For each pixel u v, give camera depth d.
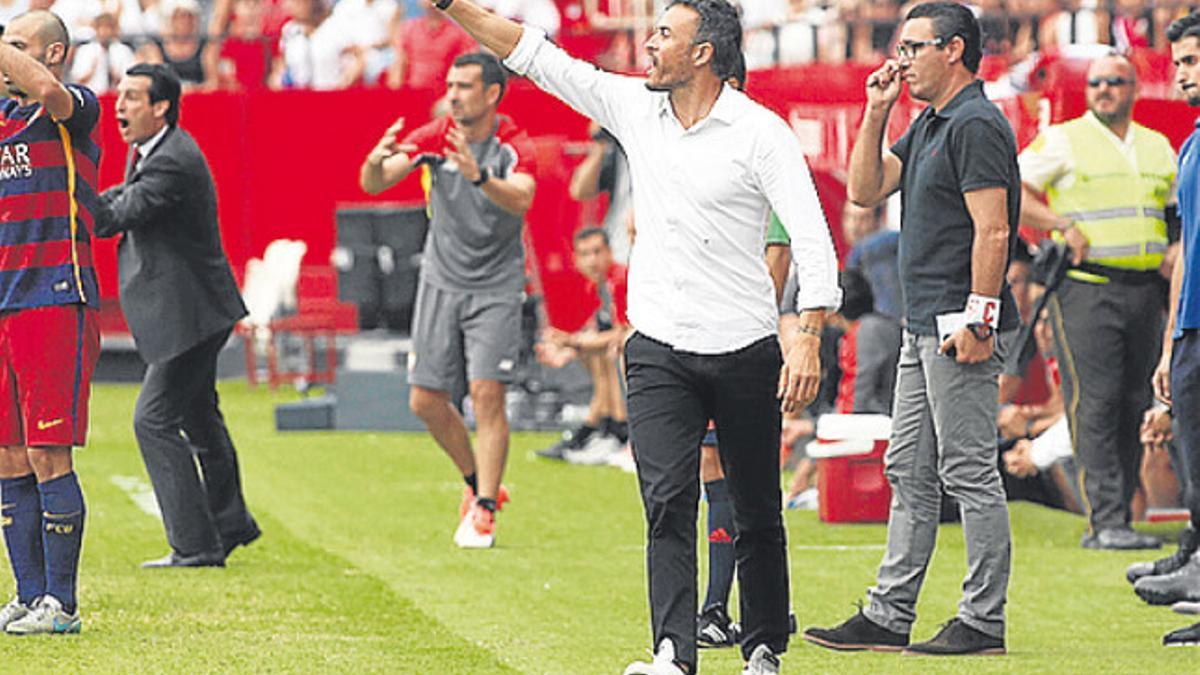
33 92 21.98
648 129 19.22
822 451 34.91
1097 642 23.83
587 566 29.88
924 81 22.30
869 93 22.52
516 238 31.98
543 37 19.44
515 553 31.19
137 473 39.94
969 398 22.31
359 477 40.62
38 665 21.17
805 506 37.31
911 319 22.66
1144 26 48.84
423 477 40.75
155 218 27.77
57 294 22.47
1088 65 38.09
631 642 23.58
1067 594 27.73
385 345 49.56
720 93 19.08
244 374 61.66
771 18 53.66
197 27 59.31
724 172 18.91
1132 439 32.75
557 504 37.25
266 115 55.16
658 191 19.14
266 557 30.27
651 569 19.06
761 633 19.94
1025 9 48.75
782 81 48.25
